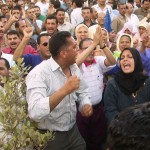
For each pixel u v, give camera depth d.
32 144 2.95
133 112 0.97
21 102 3.08
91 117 4.59
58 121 3.35
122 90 4.06
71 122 3.45
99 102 4.64
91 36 6.23
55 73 3.30
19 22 7.07
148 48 5.71
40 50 4.43
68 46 3.28
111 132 0.96
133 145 0.92
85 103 3.63
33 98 3.12
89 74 4.59
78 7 9.98
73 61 3.35
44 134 3.06
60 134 3.38
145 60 5.39
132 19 8.91
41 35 4.46
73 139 3.49
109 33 7.54
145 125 0.93
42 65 3.30
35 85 3.17
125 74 4.07
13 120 2.94
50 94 3.29
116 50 5.88
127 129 0.94
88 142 4.71
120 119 0.96
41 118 3.10
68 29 8.59
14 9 8.34
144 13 9.84
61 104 3.30
